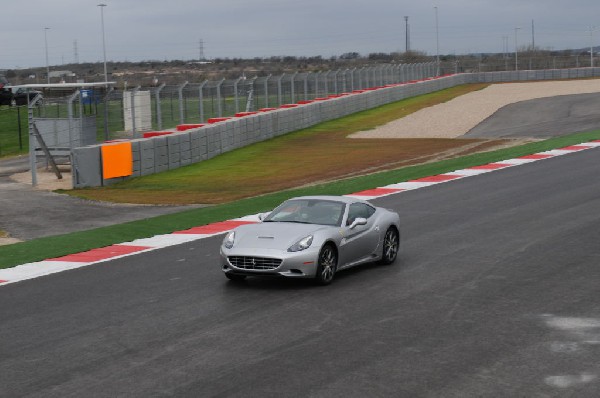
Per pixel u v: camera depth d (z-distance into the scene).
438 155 36.56
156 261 15.80
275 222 14.05
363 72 72.25
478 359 9.08
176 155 36.47
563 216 19.50
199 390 8.21
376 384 8.27
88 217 23.56
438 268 14.48
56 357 9.51
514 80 92.81
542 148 34.81
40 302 12.55
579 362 8.93
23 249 17.58
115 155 32.41
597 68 91.81
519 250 15.88
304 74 60.06
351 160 36.72
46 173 37.00
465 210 21.08
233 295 12.61
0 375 8.89
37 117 38.53
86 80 95.38
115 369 8.98
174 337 10.26
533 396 7.90
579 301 11.83
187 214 22.23
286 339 10.03
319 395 7.97
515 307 11.54
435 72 93.38
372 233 14.41
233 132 42.56
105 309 11.91
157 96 41.56
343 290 12.83
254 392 8.10
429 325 10.60
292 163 36.78
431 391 8.05
